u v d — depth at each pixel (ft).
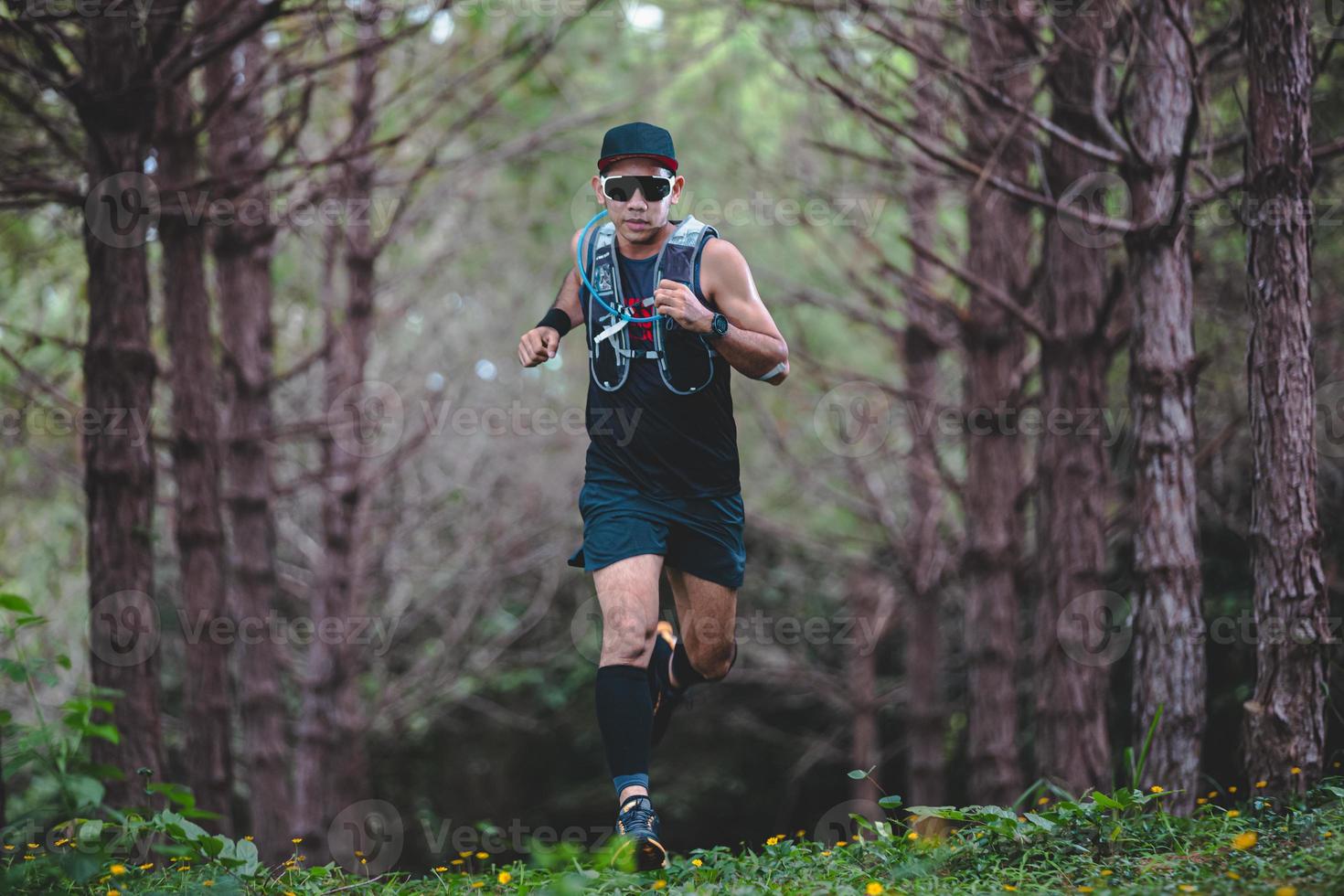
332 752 46.70
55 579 48.80
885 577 61.57
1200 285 35.96
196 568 31.19
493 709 69.51
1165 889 12.48
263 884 15.47
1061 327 31.60
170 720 53.57
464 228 47.26
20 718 47.47
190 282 30.73
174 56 24.98
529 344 16.93
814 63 35.27
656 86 39.17
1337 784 18.31
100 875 14.96
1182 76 22.53
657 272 15.98
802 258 47.55
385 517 49.57
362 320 40.88
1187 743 20.99
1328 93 29.99
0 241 35.63
